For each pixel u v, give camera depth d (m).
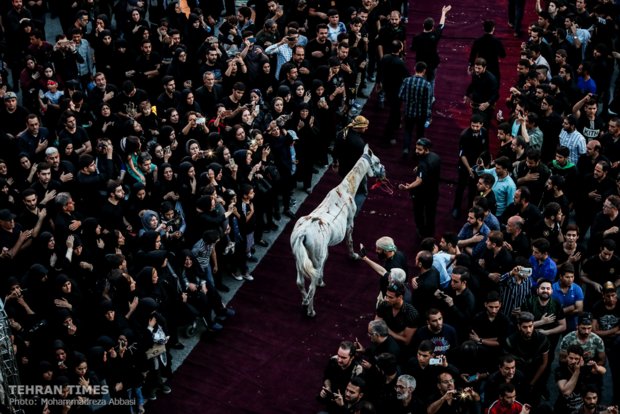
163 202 14.98
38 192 15.18
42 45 19.45
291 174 17.42
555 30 21.22
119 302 13.37
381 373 11.88
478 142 16.94
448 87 22.16
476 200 14.73
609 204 14.94
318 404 13.68
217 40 18.94
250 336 14.92
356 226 17.59
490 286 13.79
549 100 17.58
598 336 12.93
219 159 15.80
